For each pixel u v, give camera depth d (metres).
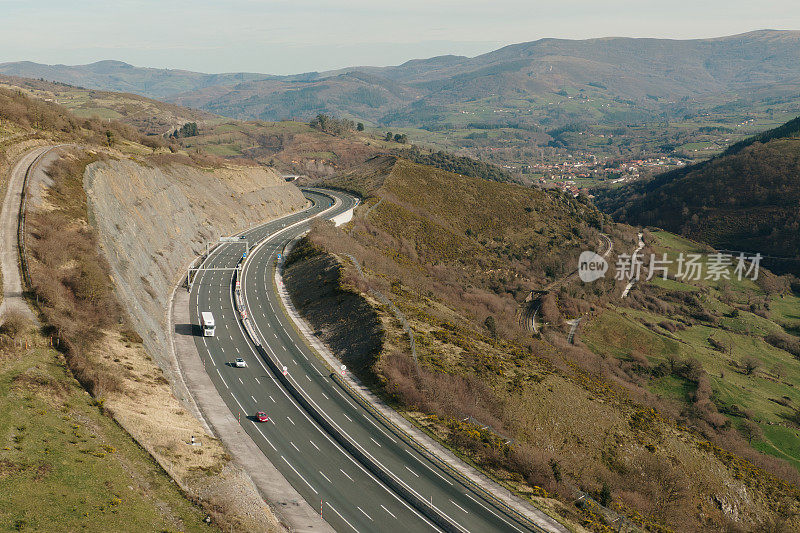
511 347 88.81
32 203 68.94
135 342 59.28
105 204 84.00
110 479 38.03
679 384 115.94
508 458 55.81
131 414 46.94
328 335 80.88
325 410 60.66
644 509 57.25
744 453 86.19
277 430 56.78
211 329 77.19
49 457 37.50
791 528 63.16
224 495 42.44
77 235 67.56
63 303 55.28
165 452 44.84
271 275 106.44
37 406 41.81
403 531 43.88
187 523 37.66
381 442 55.31
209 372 67.69
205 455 47.38
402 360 70.44
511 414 67.00
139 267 81.50
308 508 45.50
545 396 72.00
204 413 58.03
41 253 59.75
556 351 109.81
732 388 117.25
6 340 46.97
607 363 118.69
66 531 32.19
